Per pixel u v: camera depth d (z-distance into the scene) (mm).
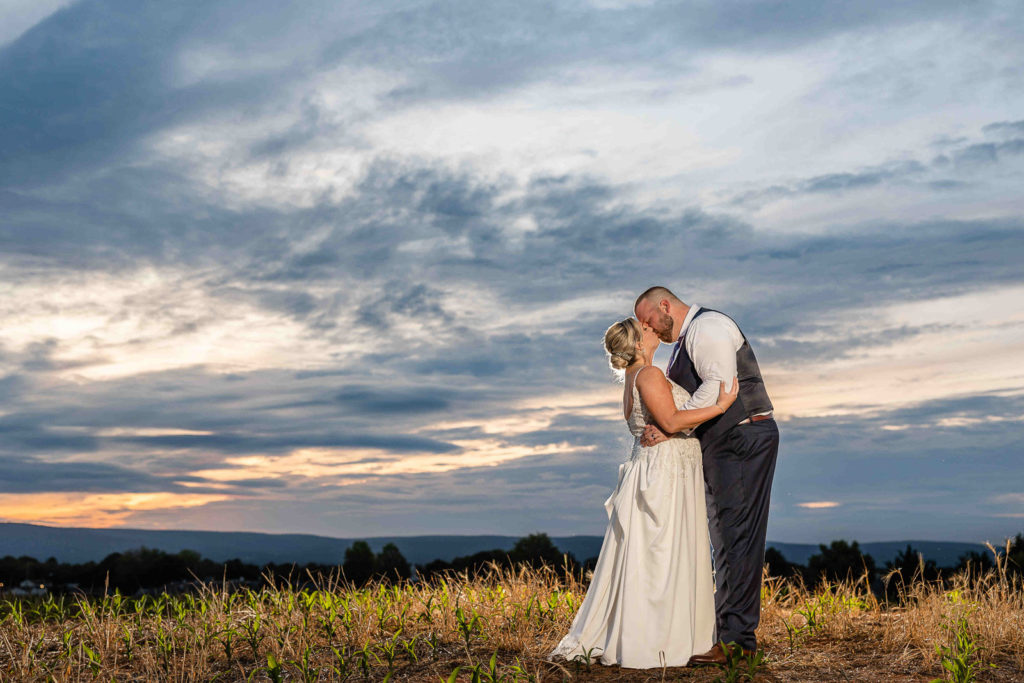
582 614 5371
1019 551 7117
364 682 5160
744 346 5297
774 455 5301
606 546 5371
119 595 7652
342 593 7270
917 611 6406
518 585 7066
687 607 5145
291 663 5656
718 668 5047
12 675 5559
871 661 5379
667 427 5125
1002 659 5359
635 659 5027
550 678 4957
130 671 5680
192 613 7195
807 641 6070
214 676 5406
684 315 5465
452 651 5723
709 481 5367
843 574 10211
